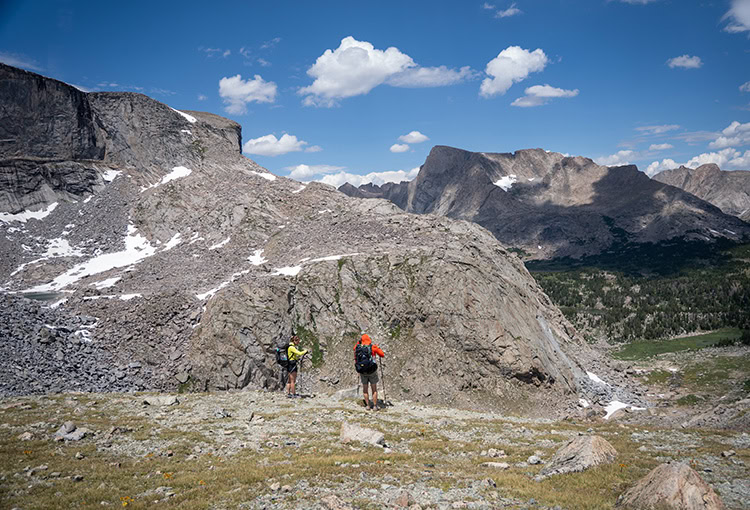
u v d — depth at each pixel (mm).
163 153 122188
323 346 59750
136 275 74625
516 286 73062
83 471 15273
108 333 54094
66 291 70125
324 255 72938
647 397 70000
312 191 102312
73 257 87438
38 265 83000
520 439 23406
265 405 27562
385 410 28281
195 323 58156
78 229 97125
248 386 53312
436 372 57312
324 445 19375
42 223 97625
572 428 27688
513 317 64375
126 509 12273
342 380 55594
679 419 51344
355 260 68750
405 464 16969
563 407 56656
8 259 84438
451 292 63438
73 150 116562
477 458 18500
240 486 14219
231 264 76938
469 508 12375
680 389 75625
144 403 26750
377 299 64312
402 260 68500
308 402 29000
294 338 31594
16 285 75438
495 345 59000
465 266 66750
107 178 112562
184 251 84938
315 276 66750
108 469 15594
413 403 33000
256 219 89688
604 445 17578
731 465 17422
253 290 62281
